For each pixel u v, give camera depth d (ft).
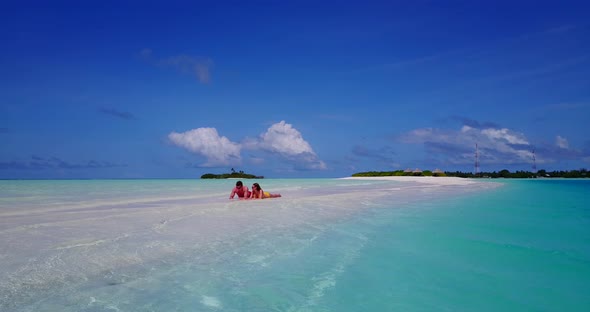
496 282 14.88
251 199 52.70
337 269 16.56
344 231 25.67
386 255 19.08
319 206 42.09
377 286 14.38
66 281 14.48
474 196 61.87
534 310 12.10
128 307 12.09
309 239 22.84
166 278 15.06
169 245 20.58
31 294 13.09
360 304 12.57
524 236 24.43
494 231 26.13
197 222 28.84
